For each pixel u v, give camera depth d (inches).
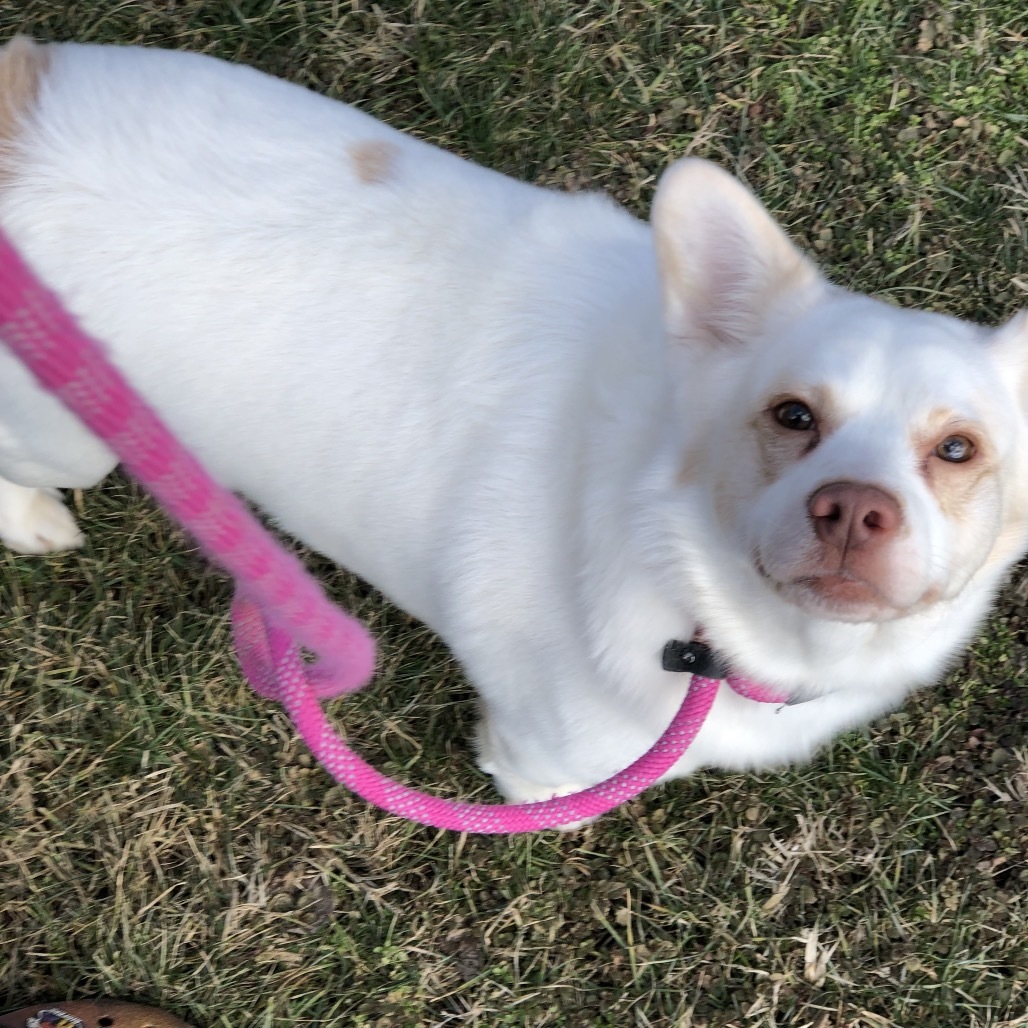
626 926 37.1
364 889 37.2
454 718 38.5
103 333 28.0
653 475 25.7
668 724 28.2
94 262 27.6
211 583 38.7
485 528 28.3
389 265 28.0
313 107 29.2
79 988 36.4
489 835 37.4
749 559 24.0
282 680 25.2
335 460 28.9
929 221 42.8
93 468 33.6
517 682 29.8
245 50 42.2
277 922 37.0
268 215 27.8
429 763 38.3
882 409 23.6
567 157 42.4
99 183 27.6
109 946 36.4
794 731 28.9
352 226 28.0
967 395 23.8
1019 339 25.2
